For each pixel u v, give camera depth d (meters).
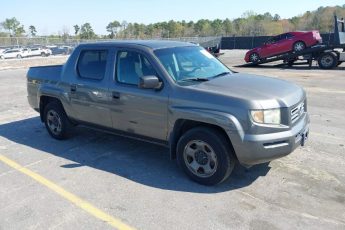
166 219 3.84
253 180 4.70
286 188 4.47
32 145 6.41
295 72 17.91
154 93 4.81
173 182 4.73
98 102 5.57
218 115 4.21
